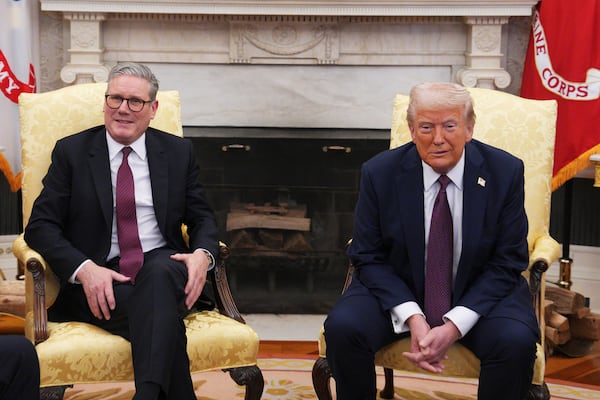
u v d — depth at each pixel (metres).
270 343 3.98
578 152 4.02
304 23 4.34
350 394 2.60
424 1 4.21
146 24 4.36
